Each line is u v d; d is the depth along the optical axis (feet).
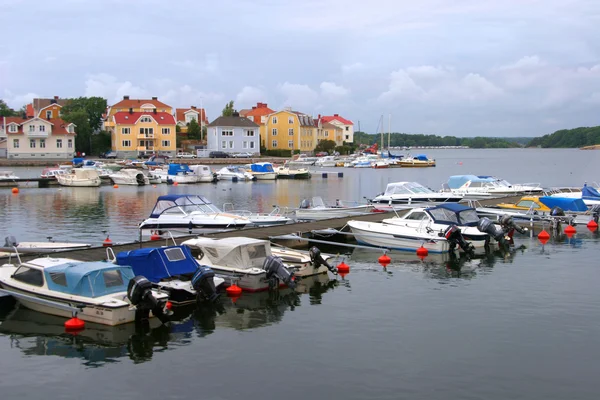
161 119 356.38
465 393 38.09
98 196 169.99
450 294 60.23
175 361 43.57
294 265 66.90
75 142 359.05
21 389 39.17
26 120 330.95
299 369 41.91
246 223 89.97
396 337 47.88
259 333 49.37
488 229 82.17
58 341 47.57
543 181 231.50
